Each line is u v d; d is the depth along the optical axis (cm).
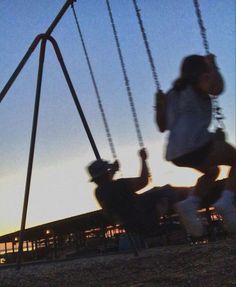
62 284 464
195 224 253
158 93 271
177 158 248
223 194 243
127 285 419
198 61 254
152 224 326
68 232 1436
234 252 479
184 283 394
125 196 325
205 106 251
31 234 1434
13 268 657
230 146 247
